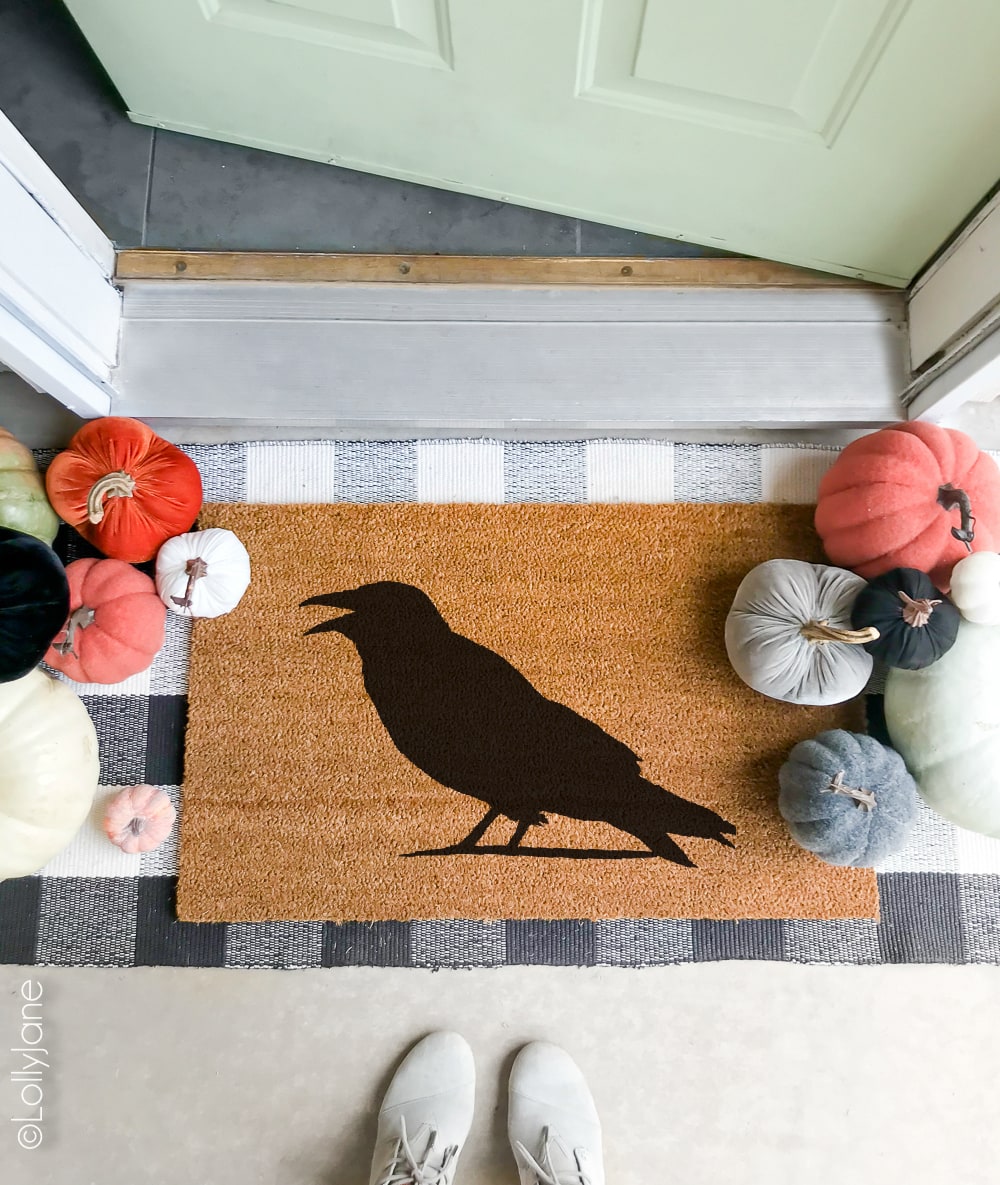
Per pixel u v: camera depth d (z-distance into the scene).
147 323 1.30
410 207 1.32
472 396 1.30
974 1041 1.31
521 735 1.31
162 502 1.20
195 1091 1.29
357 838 1.30
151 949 1.30
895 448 1.17
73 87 1.32
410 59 1.08
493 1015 1.31
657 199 1.22
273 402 1.29
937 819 1.33
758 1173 1.29
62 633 1.20
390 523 1.33
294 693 1.31
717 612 1.32
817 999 1.32
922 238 1.19
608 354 1.30
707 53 0.98
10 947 1.30
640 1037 1.31
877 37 0.92
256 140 1.29
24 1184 1.28
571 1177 1.20
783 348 1.31
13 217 1.03
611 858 1.30
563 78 1.05
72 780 1.15
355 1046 1.30
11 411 1.35
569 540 1.33
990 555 1.12
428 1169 1.20
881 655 1.14
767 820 1.30
